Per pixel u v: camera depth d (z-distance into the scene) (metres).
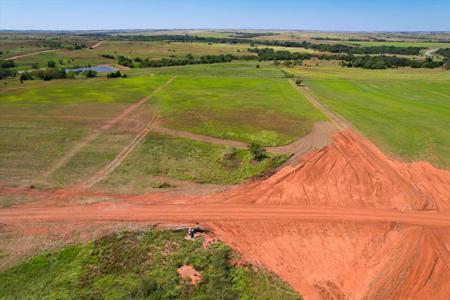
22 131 46.38
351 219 26.53
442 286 20.06
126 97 68.50
